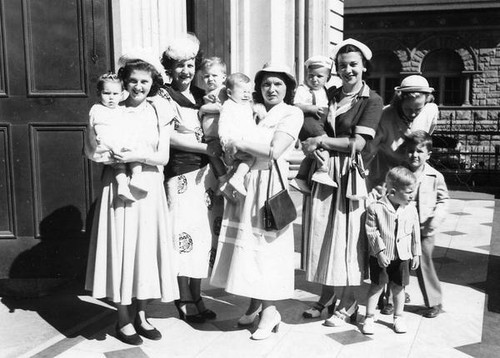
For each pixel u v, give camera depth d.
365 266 3.67
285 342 3.50
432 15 20.59
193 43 3.72
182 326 3.78
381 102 3.62
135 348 3.43
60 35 4.21
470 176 13.34
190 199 3.66
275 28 8.47
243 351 3.37
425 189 3.70
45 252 4.38
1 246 4.37
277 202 3.30
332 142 3.53
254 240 3.38
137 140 3.26
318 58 3.80
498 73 20.09
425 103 3.87
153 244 3.39
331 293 3.94
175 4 4.88
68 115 4.26
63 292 4.60
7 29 4.18
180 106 3.65
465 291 4.61
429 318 3.94
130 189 3.33
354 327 3.75
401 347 3.44
